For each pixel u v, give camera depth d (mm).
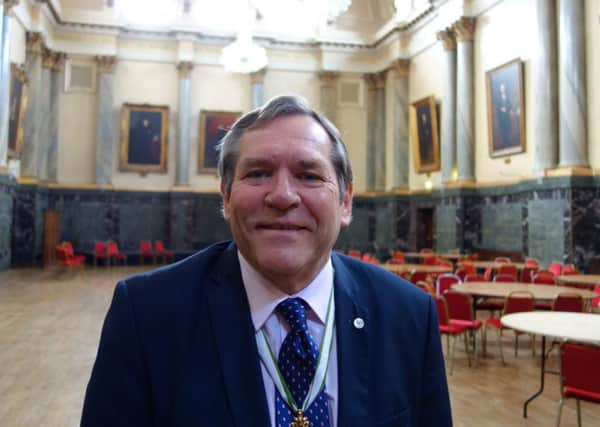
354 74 19500
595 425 4000
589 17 10031
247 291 1127
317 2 17344
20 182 16047
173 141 18859
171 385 1028
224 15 18969
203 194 18797
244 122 1163
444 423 1188
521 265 10344
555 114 10625
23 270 14922
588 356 3340
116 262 17562
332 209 1112
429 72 16047
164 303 1087
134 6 18453
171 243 18391
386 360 1126
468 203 13680
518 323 3803
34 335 6785
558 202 10289
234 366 1029
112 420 1014
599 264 9938
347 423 1025
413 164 17000
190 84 18672
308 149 1092
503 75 12375
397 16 17547
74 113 18203
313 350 1081
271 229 1069
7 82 13367
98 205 18031
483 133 13453
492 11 13031
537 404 4477
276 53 19266
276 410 1037
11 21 13906
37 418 3955
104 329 1085
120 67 18516
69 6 17812
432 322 1245
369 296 1206
